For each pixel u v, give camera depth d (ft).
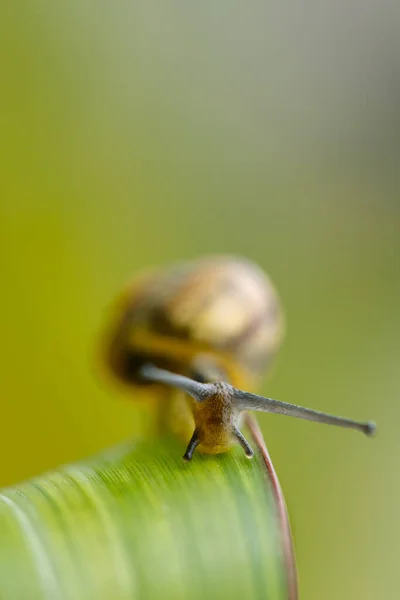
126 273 0.48
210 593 0.27
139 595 0.27
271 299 0.42
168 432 0.36
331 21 0.56
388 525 0.48
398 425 0.51
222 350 0.40
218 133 0.53
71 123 0.47
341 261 0.56
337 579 0.47
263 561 0.28
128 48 0.49
